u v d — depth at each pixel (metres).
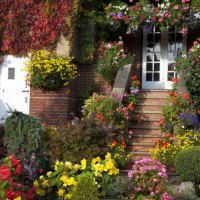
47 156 7.50
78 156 7.41
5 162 6.08
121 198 6.65
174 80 10.35
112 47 11.00
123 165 8.89
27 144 6.99
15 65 10.80
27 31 10.74
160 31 12.41
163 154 8.69
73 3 10.58
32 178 6.81
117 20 11.16
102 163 7.06
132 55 12.20
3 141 7.25
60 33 10.59
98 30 11.53
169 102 9.90
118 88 10.23
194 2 10.91
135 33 11.81
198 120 9.48
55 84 10.35
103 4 11.44
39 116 10.48
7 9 10.82
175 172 8.56
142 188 6.46
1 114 10.80
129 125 9.83
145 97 10.62
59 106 10.43
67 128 7.70
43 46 10.62
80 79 11.20
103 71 10.83
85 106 9.97
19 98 10.78
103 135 7.79
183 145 8.91
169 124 9.58
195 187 7.74
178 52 12.25
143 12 10.97
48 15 10.62
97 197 6.43
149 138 9.69
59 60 10.29
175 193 6.99
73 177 6.72
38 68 10.27
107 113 9.48
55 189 6.82
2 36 10.84
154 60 12.39
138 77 12.34
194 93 10.16
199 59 10.17
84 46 11.11
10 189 5.59
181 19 10.88
